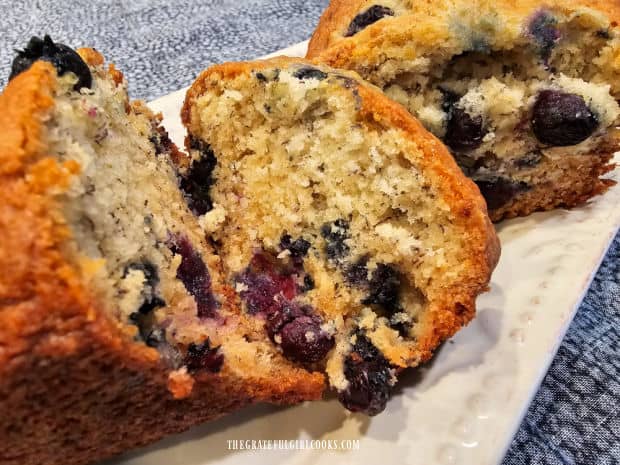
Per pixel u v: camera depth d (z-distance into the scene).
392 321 0.10
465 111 0.11
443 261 0.09
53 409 0.07
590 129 0.11
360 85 0.10
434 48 0.11
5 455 0.08
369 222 0.10
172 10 0.20
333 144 0.10
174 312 0.09
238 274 0.10
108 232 0.08
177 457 0.09
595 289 0.12
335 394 0.10
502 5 0.11
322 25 0.13
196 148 0.11
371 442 0.09
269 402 0.09
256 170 0.11
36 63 0.08
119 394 0.08
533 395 0.10
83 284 0.07
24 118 0.07
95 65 0.09
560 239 0.11
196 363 0.08
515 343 0.10
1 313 0.06
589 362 0.11
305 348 0.09
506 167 0.12
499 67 0.11
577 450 0.10
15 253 0.06
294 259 0.10
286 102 0.10
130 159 0.09
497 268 0.11
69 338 0.07
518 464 0.10
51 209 0.07
